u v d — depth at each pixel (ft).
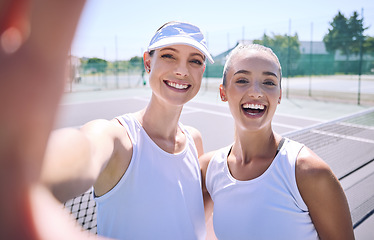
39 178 0.68
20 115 0.59
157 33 5.26
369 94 55.06
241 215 4.62
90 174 1.92
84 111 39.32
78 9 0.60
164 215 4.39
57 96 0.63
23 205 0.66
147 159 4.47
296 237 4.28
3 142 0.59
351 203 10.18
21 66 0.56
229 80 5.09
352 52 89.66
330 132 22.68
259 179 4.52
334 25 93.35
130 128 4.53
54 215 0.78
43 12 0.57
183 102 5.16
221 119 33.40
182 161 4.97
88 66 76.59
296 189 4.21
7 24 0.55
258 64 4.69
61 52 0.61
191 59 5.21
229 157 5.30
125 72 81.87
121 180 4.16
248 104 4.76
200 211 5.11
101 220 4.32
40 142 0.64
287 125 29.48
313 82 82.79
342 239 4.19
